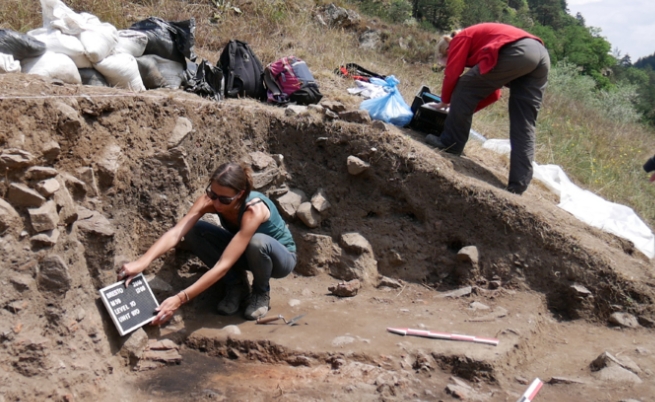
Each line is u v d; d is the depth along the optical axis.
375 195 5.06
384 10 14.51
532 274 4.73
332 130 5.16
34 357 2.94
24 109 3.36
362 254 4.84
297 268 4.88
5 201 3.10
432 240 4.95
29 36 4.41
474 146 6.31
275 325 3.96
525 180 5.29
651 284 4.65
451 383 3.57
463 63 5.30
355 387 3.38
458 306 4.48
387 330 3.99
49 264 3.12
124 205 3.89
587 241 4.86
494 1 23.58
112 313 3.37
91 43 4.68
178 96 4.82
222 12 8.72
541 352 4.09
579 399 3.51
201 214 3.94
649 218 7.44
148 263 3.64
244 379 3.46
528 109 5.26
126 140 3.98
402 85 8.10
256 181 4.87
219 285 4.26
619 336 4.37
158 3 8.32
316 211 4.96
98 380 3.16
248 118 5.09
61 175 3.49
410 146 5.09
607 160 9.05
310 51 8.41
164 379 3.40
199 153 4.52
